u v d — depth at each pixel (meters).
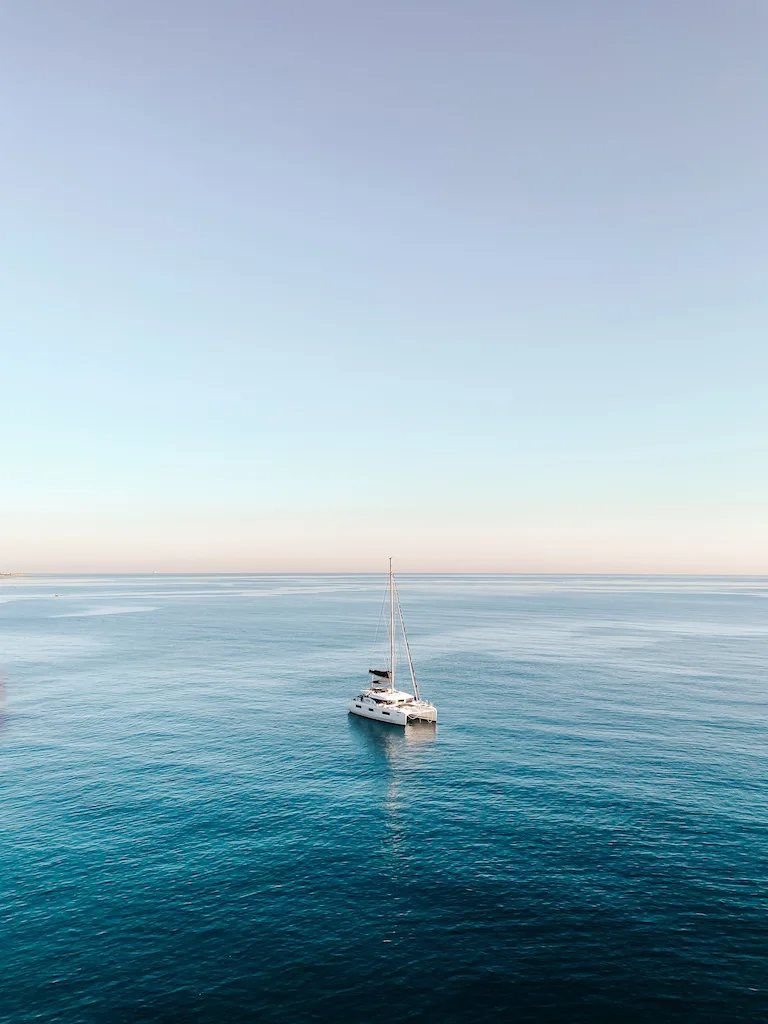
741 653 138.25
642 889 41.00
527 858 45.16
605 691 98.31
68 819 51.97
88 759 66.88
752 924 37.22
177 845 47.53
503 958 34.66
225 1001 31.72
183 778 61.44
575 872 43.19
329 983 32.94
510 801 55.16
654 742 70.94
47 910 39.12
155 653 140.88
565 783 58.97
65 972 33.72
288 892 41.19
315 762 66.38
